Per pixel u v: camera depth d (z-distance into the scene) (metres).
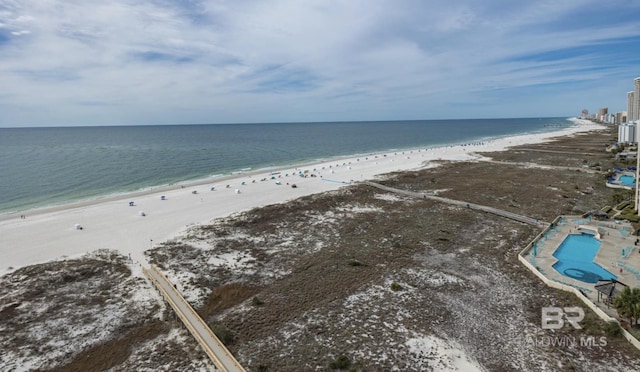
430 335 26.86
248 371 23.08
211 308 30.70
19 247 43.81
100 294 33.16
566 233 46.16
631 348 24.59
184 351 25.31
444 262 39.44
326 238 47.28
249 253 42.53
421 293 32.91
